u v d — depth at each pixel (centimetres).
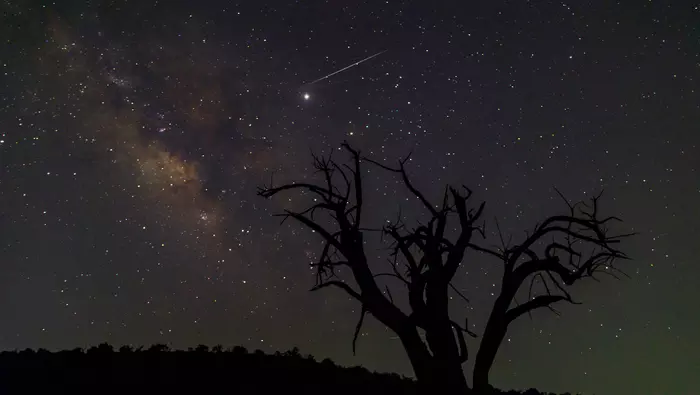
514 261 1250
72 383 1225
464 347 1161
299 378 1426
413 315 1148
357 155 1273
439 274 1164
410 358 1148
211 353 1581
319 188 1268
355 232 1229
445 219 1212
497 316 1208
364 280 1193
